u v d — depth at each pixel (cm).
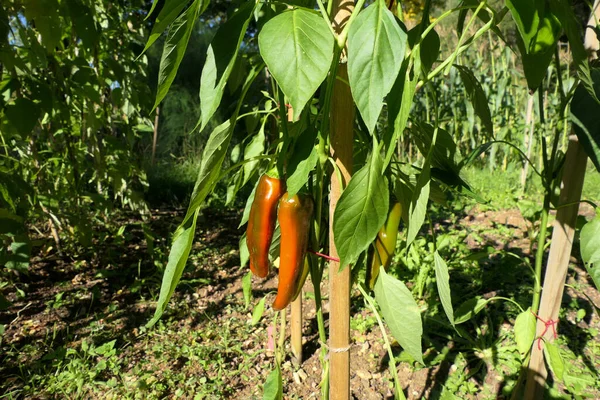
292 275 103
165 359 243
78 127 349
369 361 240
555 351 154
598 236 127
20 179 235
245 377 229
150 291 314
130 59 380
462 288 309
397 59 71
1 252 223
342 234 88
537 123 564
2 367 234
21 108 208
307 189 114
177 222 471
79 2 227
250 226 106
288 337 259
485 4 91
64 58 287
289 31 70
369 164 87
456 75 667
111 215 461
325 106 90
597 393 212
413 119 125
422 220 98
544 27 80
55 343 257
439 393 215
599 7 137
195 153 750
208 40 801
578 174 152
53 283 327
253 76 88
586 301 300
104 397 215
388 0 104
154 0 73
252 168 157
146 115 418
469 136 710
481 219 485
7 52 210
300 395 215
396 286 115
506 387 216
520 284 315
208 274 351
